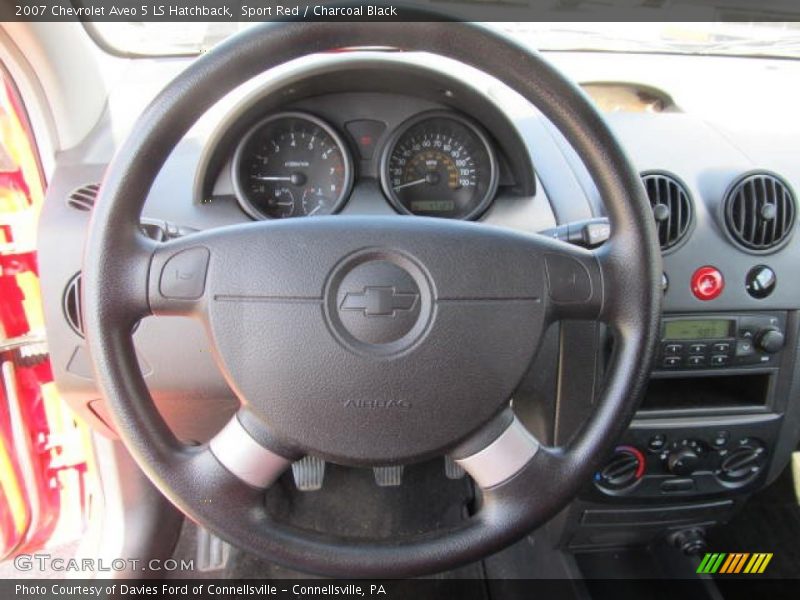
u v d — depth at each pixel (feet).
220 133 3.67
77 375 3.79
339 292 2.47
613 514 4.56
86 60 4.14
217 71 2.35
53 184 3.85
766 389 4.24
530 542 5.39
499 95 4.36
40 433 5.07
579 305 2.59
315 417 2.51
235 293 2.48
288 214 4.06
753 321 4.04
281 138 3.99
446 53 2.43
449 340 2.49
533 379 3.87
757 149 4.25
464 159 4.09
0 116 4.03
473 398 2.53
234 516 2.53
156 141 2.39
